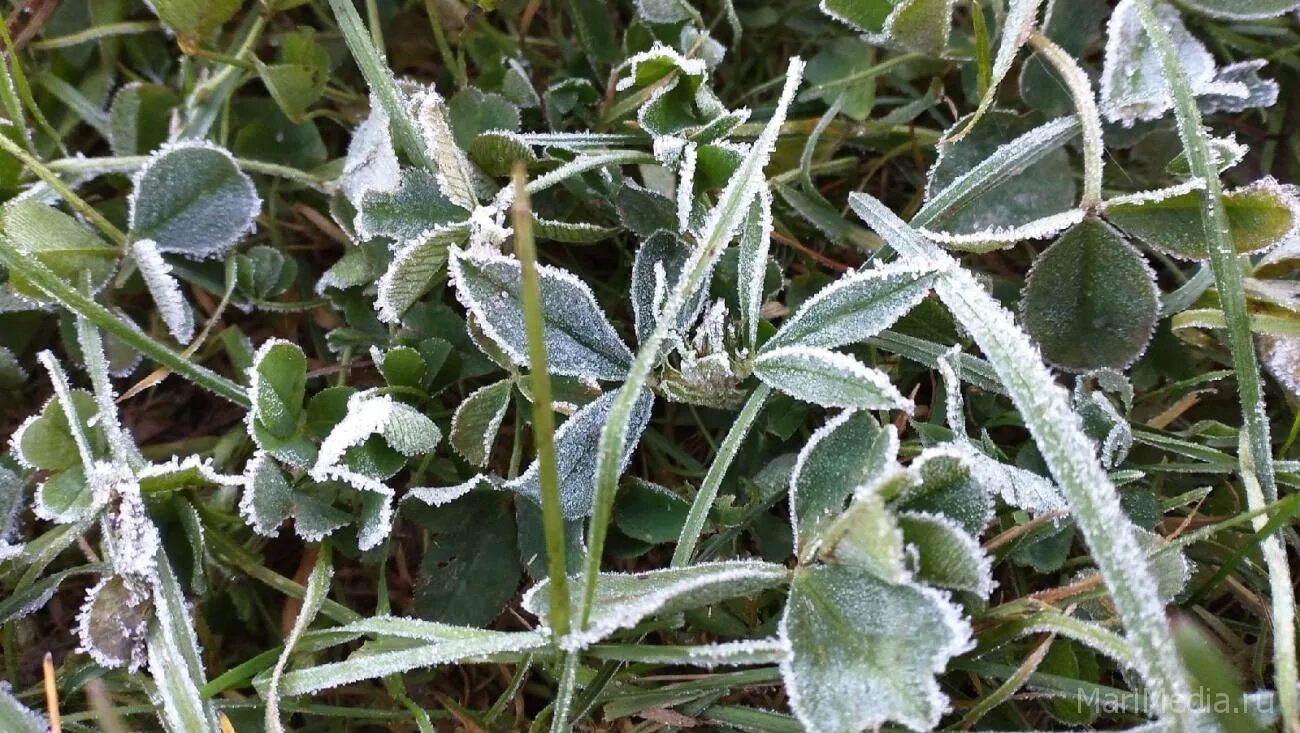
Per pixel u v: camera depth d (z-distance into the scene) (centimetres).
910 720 11
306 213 18
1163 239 14
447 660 12
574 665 12
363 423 13
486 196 15
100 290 15
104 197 17
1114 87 15
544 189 16
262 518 13
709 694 13
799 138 17
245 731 14
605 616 11
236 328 16
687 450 17
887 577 11
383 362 14
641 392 14
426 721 14
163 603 13
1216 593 15
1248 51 17
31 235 15
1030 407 12
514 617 15
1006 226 16
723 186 15
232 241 16
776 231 17
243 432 16
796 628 12
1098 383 15
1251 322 14
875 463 12
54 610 16
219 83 17
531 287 9
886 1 15
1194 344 16
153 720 15
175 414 17
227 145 17
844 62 18
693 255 13
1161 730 12
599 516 11
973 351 15
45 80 17
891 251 15
